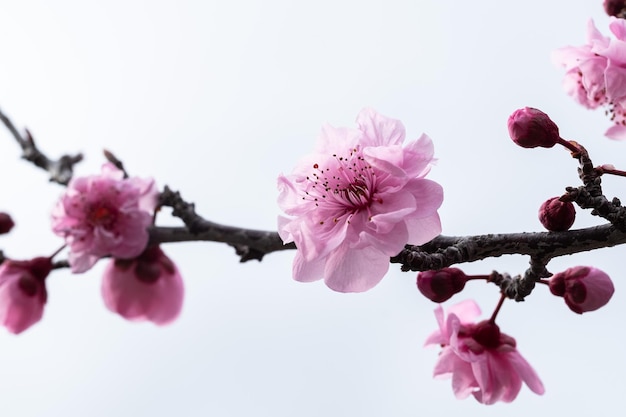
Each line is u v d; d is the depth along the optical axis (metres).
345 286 0.40
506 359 0.44
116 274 0.41
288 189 0.40
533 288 0.43
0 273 0.40
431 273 0.44
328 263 0.40
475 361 0.43
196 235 0.40
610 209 0.42
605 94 0.44
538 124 0.42
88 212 0.39
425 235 0.40
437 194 0.39
